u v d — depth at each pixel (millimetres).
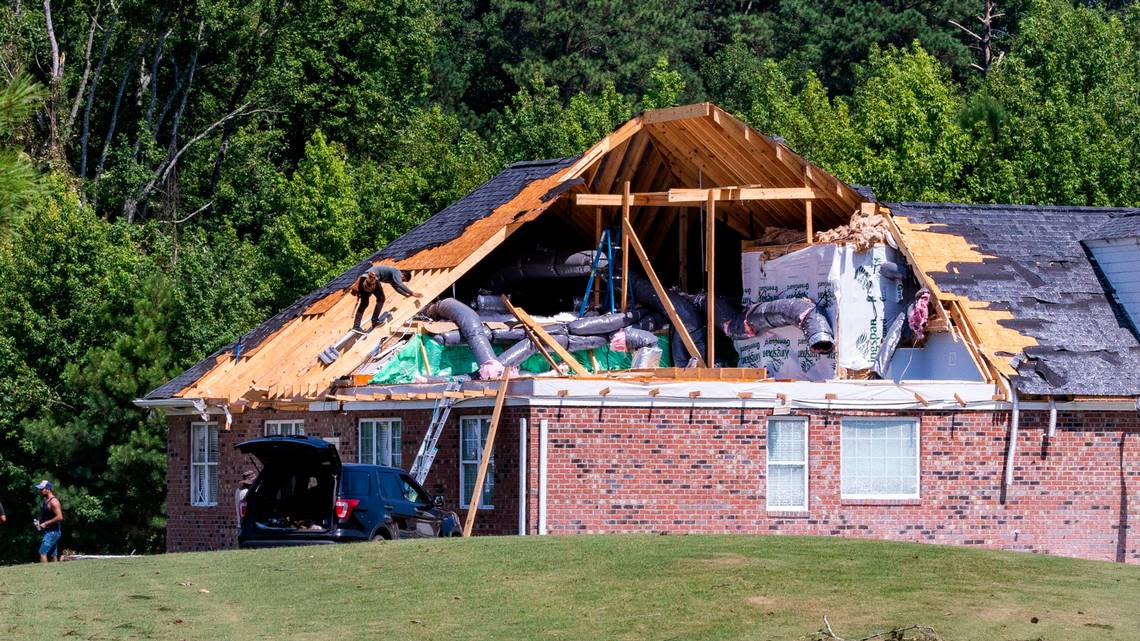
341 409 111125
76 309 158625
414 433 105312
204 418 117625
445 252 118312
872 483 101062
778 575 66125
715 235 135000
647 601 61219
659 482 97500
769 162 119250
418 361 115375
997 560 71500
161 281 160500
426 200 193000
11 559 155500
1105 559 103688
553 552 72875
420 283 115000
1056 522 103188
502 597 62844
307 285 176625
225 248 171625
